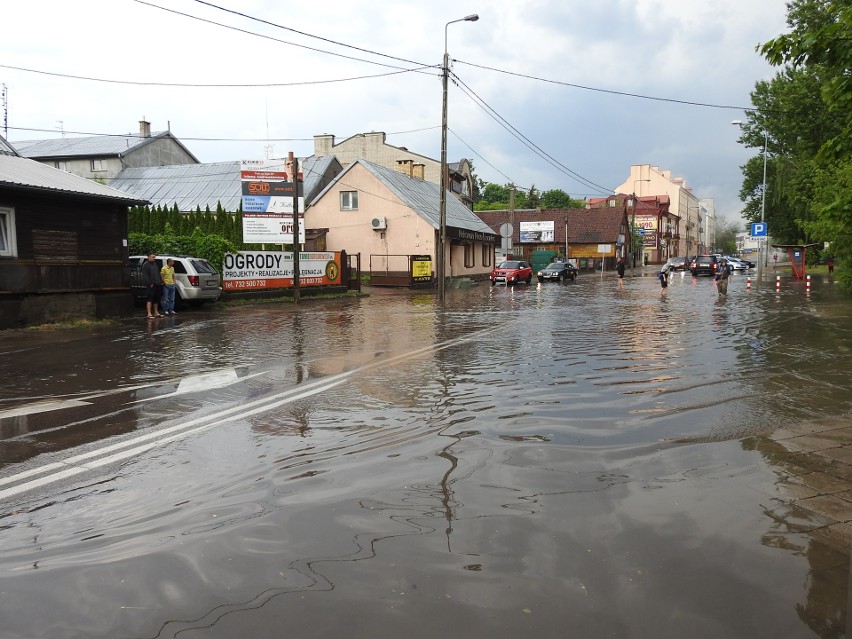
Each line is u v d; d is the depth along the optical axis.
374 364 9.84
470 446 5.39
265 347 11.90
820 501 4.11
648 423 6.15
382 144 55.16
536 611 2.81
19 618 2.82
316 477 4.65
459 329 15.00
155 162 50.44
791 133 38.62
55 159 48.03
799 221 27.22
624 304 23.23
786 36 5.80
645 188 112.44
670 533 3.62
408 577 3.13
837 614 2.78
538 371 9.16
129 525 3.83
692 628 2.68
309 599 2.94
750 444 5.42
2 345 12.22
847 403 7.00
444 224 25.42
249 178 25.02
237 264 23.25
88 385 8.34
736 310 20.02
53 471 4.87
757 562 3.27
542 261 60.16
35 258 15.17
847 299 24.11
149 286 17.55
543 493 4.28
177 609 2.88
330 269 28.16
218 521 3.87
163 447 5.48
